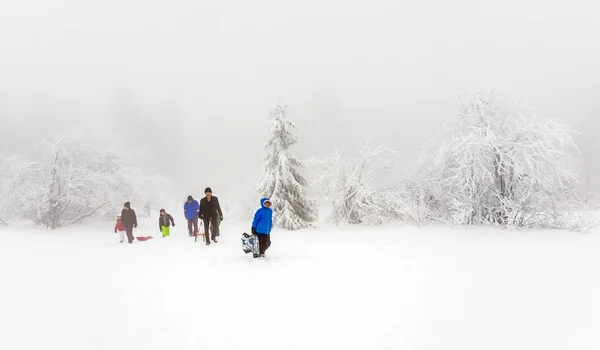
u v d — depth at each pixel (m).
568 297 4.77
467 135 14.74
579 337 3.58
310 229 16.19
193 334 3.95
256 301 4.92
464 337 3.70
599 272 6.15
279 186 16.97
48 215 17.75
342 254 8.52
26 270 7.00
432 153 16.91
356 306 4.67
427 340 3.67
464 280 5.75
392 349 3.53
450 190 15.70
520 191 14.06
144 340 3.81
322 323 4.16
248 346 3.66
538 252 8.47
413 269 6.63
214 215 10.73
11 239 13.44
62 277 6.39
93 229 17.69
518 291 5.09
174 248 9.99
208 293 5.32
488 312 4.32
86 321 4.30
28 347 3.60
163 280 6.11
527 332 3.75
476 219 14.66
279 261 7.57
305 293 5.23
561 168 13.66
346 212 18.44
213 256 8.39
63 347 3.62
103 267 7.26
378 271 6.51
